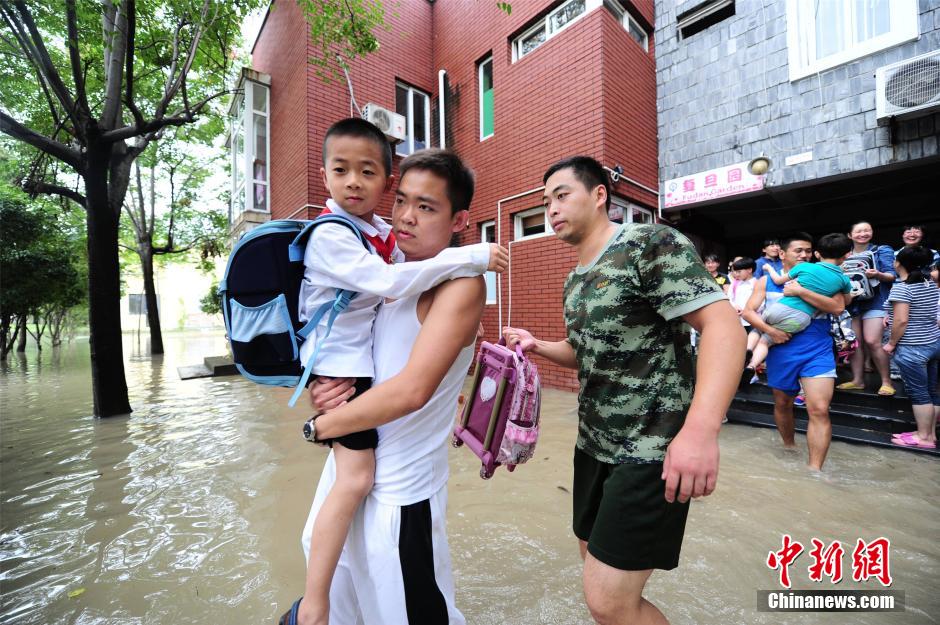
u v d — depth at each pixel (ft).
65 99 16.83
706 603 6.55
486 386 5.27
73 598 6.85
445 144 29.78
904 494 9.91
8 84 21.31
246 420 17.62
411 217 4.01
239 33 20.43
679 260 4.28
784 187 20.35
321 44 25.58
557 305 22.63
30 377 32.60
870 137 17.92
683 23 23.43
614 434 4.73
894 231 24.48
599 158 20.89
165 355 47.03
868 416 13.94
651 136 24.04
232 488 10.86
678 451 3.60
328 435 3.43
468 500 10.06
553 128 22.98
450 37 29.55
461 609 6.46
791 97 19.88
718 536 8.34
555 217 5.46
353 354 3.67
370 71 27.76
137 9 18.28
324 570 3.39
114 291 19.20
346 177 4.09
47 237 40.52
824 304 10.75
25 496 10.67
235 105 33.71
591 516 5.33
